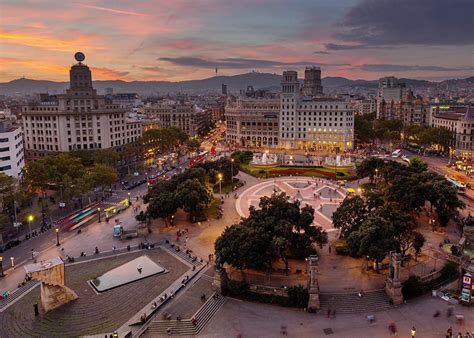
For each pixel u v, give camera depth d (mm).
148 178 185625
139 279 86062
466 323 68812
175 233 114000
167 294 79125
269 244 80062
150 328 68812
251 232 81250
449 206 111750
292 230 91938
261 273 86562
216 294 78812
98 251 101938
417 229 112125
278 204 93750
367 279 83062
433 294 77875
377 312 72812
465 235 104125
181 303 76375
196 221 123000
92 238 111562
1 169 153250
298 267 89125
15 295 80875
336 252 96438
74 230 118375
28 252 102062
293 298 74812
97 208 140750
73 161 154125
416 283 76750
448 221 115125
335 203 141000
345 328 68188
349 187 166125
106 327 69062
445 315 71438
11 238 111250
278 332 67375
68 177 136625
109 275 88000
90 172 152250
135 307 75250
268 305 76062
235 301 77688
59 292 75812
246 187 168625
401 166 153750
